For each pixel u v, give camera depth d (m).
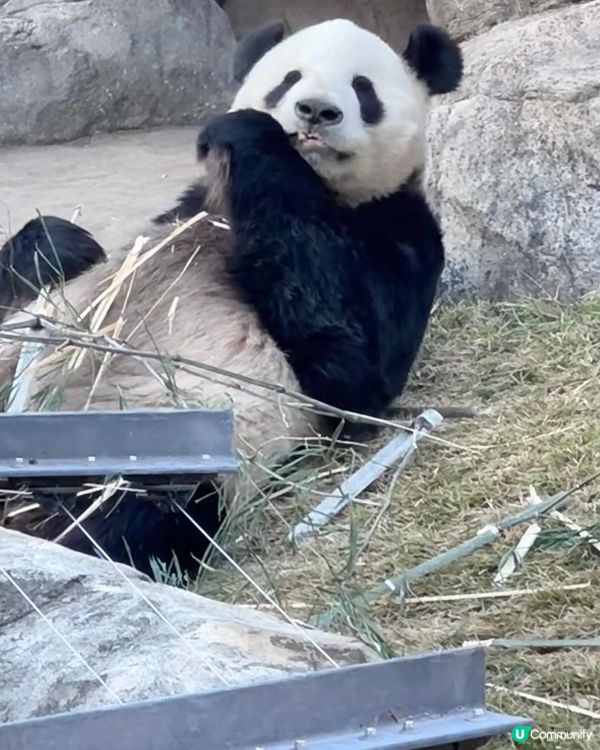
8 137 13.15
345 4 14.94
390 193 6.18
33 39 13.14
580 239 7.27
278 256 5.75
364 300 5.86
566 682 3.76
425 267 6.20
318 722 2.44
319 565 4.65
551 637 4.05
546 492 5.04
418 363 6.66
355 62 6.05
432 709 2.54
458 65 6.51
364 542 4.67
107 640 3.10
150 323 5.58
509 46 8.03
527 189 7.43
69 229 6.08
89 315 5.36
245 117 5.84
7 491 3.52
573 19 8.08
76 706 2.95
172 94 13.73
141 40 13.55
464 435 5.66
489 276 7.55
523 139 7.49
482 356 6.68
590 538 4.57
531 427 5.60
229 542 4.82
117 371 5.30
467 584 4.43
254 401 5.43
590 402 5.76
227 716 2.37
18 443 3.44
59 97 13.22
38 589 3.25
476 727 2.49
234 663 2.97
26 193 11.26
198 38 13.91
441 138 7.79
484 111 7.67
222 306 5.70
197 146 5.97
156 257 5.81
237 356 5.57
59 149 13.03
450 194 7.70
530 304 7.11
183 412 3.49
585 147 7.28
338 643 3.21
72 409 5.16
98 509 4.78
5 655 3.11
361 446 5.75
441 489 5.16
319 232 5.79
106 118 13.46
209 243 5.91
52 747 2.25
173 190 11.19
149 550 4.80
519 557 4.53
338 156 5.99
